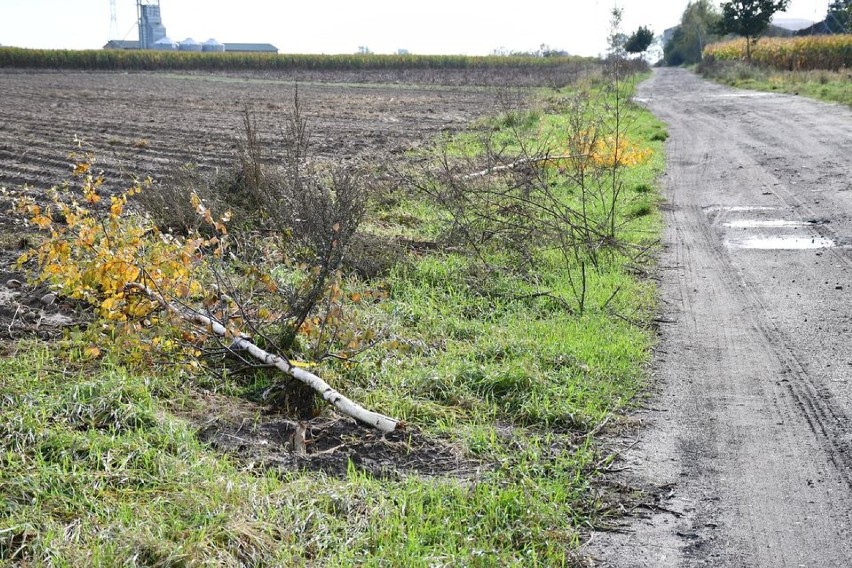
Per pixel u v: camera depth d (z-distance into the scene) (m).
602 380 6.10
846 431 5.34
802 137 20.61
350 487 4.36
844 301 8.03
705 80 52.78
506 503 4.33
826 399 5.83
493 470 4.75
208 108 30.38
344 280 7.67
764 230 11.27
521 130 20.27
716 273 9.19
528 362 6.20
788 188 14.23
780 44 52.38
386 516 4.12
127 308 6.12
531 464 4.84
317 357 5.99
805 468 4.89
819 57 47.12
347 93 42.44
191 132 21.58
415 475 4.71
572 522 4.34
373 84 53.28
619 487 4.68
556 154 15.23
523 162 13.24
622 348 6.68
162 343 5.77
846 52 46.12
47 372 5.58
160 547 3.64
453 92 44.03
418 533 4.03
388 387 5.82
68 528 3.81
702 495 4.61
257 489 4.28
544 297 7.95
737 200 13.45
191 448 4.64
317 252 7.13
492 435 5.10
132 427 4.82
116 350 5.63
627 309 7.75
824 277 8.89
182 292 6.11
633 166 16.14
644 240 10.60
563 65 66.00
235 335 5.91
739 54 62.28
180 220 9.46
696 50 93.00
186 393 5.50
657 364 6.54
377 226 10.43
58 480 4.16
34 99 33.06
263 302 6.90
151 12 154.75
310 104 33.38
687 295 8.39
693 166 17.28
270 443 4.98
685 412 5.68
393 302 7.62
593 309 7.68
